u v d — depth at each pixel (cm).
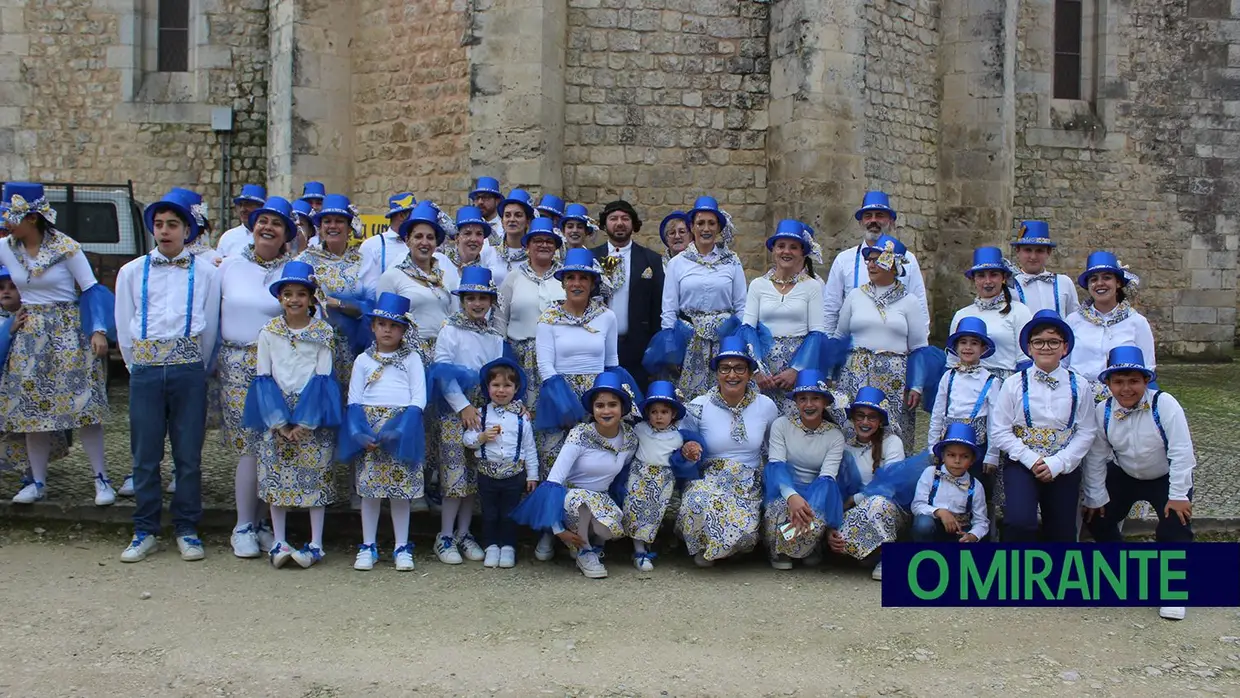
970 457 514
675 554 557
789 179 994
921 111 1131
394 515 524
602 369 557
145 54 1317
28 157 1299
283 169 1064
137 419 520
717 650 413
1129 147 1486
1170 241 1504
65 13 1291
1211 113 1502
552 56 960
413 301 560
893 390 576
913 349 584
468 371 530
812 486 524
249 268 539
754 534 524
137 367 520
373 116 1062
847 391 580
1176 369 1403
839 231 991
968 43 1137
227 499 606
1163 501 504
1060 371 515
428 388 536
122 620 433
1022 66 1444
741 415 543
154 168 1299
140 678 374
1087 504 518
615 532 508
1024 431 511
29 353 561
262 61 1304
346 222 567
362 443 505
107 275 995
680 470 538
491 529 537
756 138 1029
